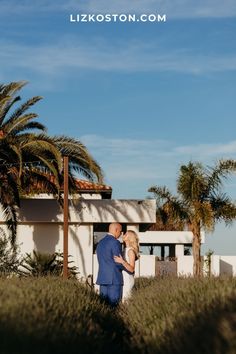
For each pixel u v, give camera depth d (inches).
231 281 427.5
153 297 471.5
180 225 1576.0
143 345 354.0
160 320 387.2
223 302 321.4
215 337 247.6
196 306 356.2
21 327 269.6
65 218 1208.8
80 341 311.0
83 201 1471.5
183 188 1553.9
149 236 2237.9
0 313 292.7
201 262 1701.5
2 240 1348.4
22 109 1315.2
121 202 1487.5
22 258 1437.0
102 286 573.3
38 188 1378.0
